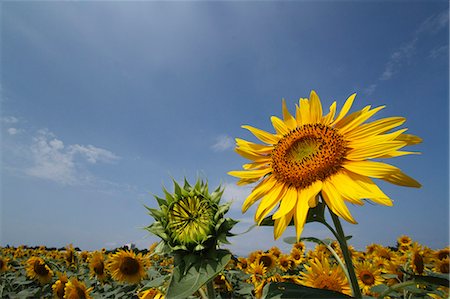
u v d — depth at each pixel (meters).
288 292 0.25
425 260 0.82
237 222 0.30
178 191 0.32
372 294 0.59
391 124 0.32
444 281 0.24
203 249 0.28
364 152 0.30
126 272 1.04
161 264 1.28
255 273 1.09
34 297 1.16
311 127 0.36
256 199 0.33
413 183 0.26
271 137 0.39
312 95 0.39
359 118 0.33
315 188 0.29
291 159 0.33
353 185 0.28
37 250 2.61
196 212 0.31
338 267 0.48
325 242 0.34
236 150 0.38
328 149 0.31
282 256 1.35
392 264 0.78
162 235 0.30
